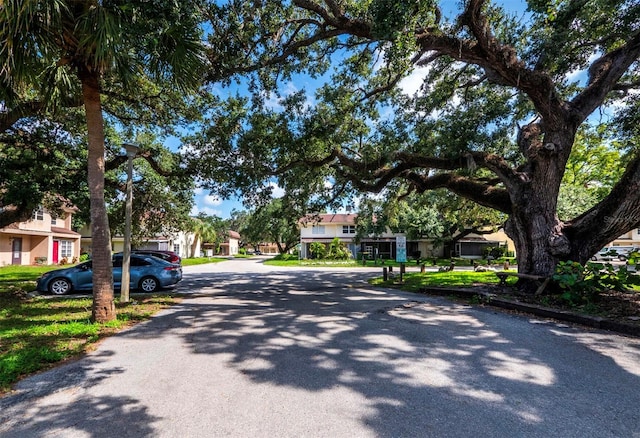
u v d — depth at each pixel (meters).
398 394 3.40
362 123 12.61
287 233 48.72
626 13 8.09
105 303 6.55
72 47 5.92
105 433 2.75
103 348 4.98
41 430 2.80
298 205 16.42
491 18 9.12
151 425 2.86
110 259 6.71
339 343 5.15
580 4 7.57
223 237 71.94
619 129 10.74
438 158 10.80
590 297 7.22
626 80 10.86
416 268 25.45
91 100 6.41
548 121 8.97
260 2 8.20
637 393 3.41
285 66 10.73
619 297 7.66
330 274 20.17
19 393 3.49
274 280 16.38
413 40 6.43
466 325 6.21
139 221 16.64
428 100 11.45
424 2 6.06
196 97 10.81
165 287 12.80
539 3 7.70
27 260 26.70
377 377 3.83
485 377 3.81
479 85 12.17
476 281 12.84
